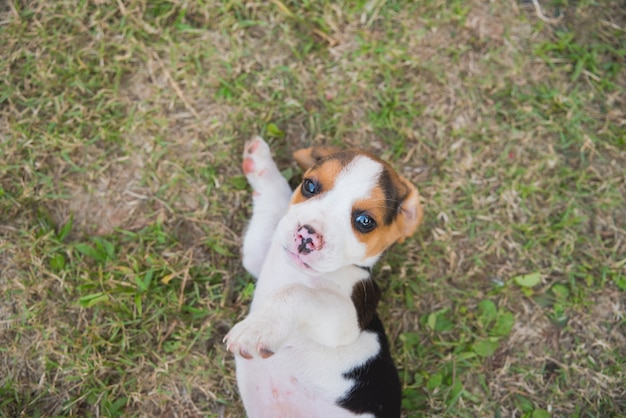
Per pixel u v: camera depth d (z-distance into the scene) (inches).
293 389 19.6
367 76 23.8
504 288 23.3
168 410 21.9
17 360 21.5
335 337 18.4
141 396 21.7
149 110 22.9
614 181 24.0
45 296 21.7
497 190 23.8
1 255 21.8
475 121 24.0
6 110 22.4
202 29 23.4
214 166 23.0
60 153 22.4
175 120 23.0
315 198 18.6
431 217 23.5
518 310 23.4
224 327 22.5
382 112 23.7
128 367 21.8
